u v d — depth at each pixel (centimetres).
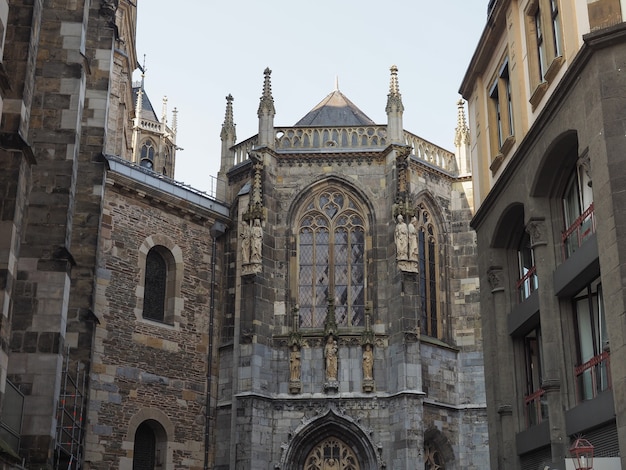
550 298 2378
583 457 1781
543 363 2438
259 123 4434
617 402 1852
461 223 4666
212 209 4450
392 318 4138
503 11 2780
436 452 4166
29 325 2517
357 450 3988
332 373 4050
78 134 2758
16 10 2272
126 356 3853
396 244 4169
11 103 2181
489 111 3019
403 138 4444
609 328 1898
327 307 4253
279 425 4000
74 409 2881
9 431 2177
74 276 3122
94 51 3388
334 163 4444
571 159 2364
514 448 2698
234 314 4325
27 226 2617
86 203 3209
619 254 1867
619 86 1959
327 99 5159
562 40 2291
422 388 4131
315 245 4388
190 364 4153
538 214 2452
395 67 4534
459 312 4500
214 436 4150
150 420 3919
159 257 4222
